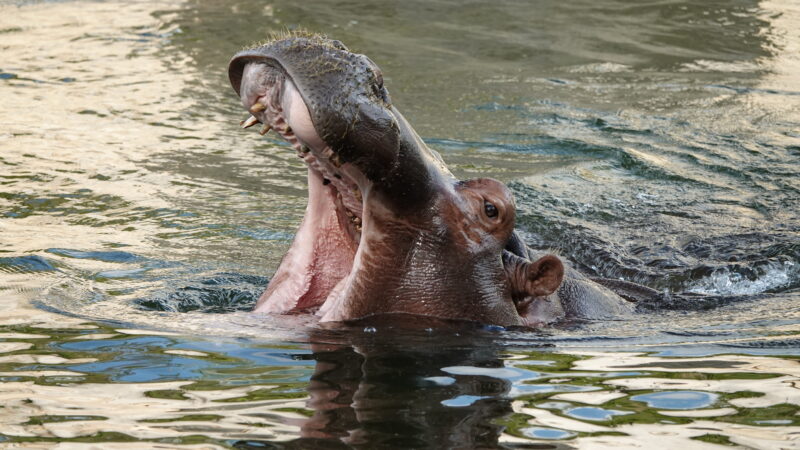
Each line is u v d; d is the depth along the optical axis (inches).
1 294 634.8
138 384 464.4
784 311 651.5
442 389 463.5
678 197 967.0
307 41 511.8
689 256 807.7
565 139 1144.8
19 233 781.3
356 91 508.1
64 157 1009.5
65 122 1138.0
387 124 517.7
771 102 1318.9
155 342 534.0
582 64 1507.1
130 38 1560.0
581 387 471.5
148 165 995.9
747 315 641.0
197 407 433.4
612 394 462.3
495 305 583.2
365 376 481.7
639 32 1720.0
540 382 478.6
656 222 893.2
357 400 446.3
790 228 874.8
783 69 1507.1
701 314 647.8
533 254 676.1
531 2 1910.7
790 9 1915.6
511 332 573.6
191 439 395.5
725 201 954.7
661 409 442.6
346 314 576.4
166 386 461.7
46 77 1331.2
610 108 1279.5
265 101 521.3
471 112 1240.2
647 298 691.4
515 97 1317.7
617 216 911.7
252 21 1679.4
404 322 570.3
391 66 1444.4
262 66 516.1
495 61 1505.9
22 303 614.5
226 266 724.7
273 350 521.3
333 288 594.6
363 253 569.0
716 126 1203.9
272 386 463.2
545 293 595.8
